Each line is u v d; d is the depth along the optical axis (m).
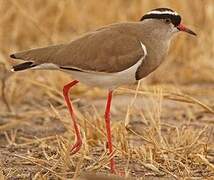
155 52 12.27
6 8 20.70
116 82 12.10
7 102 16.44
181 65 19.58
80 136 12.76
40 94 17.52
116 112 16.36
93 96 17.52
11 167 12.41
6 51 20.00
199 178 11.91
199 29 19.80
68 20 21.58
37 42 20.52
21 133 14.86
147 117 15.81
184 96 14.87
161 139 13.23
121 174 11.98
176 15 12.55
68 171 12.07
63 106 16.09
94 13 21.17
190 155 12.81
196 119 15.79
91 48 11.92
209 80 18.92
